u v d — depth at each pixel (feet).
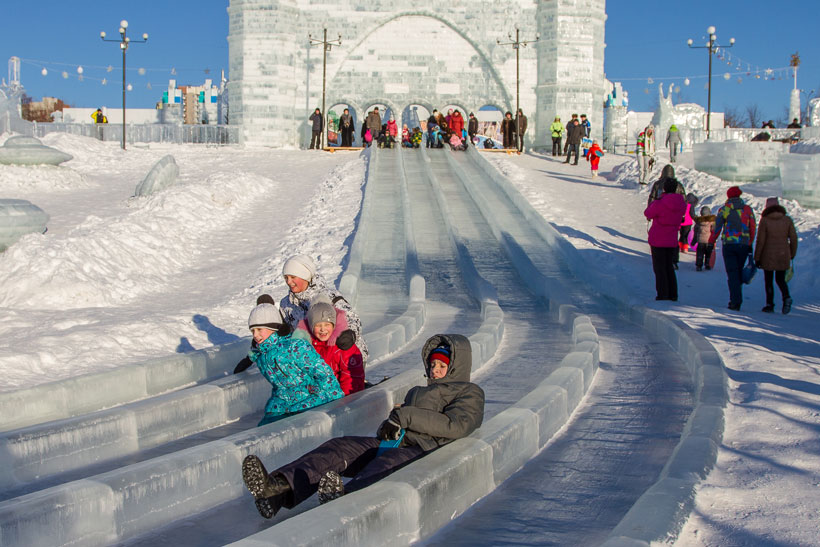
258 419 27.48
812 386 27.04
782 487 17.87
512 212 85.35
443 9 167.43
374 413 24.50
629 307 47.83
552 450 22.90
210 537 17.76
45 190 99.35
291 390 23.15
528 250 70.28
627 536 14.42
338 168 114.11
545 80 168.45
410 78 168.66
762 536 15.34
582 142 146.92
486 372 34.06
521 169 115.85
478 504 18.83
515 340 41.93
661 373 32.68
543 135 169.07
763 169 95.55
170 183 100.01
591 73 167.02
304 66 167.53
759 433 21.83
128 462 22.66
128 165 123.65
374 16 166.71
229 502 20.03
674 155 117.50
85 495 16.67
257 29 163.12
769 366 30.78
